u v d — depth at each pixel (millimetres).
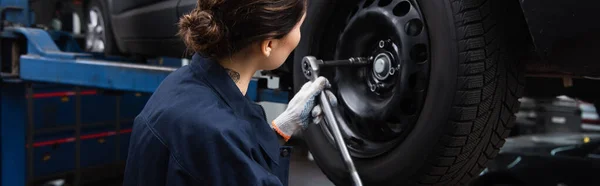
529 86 2588
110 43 3348
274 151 1026
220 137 903
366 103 1684
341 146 1323
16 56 3096
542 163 3256
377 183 1621
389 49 1610
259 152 974
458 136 1428
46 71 2809
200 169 906
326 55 1849
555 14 1254
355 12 1771
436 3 1431
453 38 1392
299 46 1865
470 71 1377
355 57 1733
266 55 1001
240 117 993
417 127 1496
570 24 1239
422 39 1494
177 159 919
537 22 1288
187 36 998
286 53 1041
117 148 5652
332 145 1771
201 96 974
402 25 1538
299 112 1240
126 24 2914
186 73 1040
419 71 1520
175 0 2418
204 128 915
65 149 5113
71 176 5195
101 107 5434
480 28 1383
